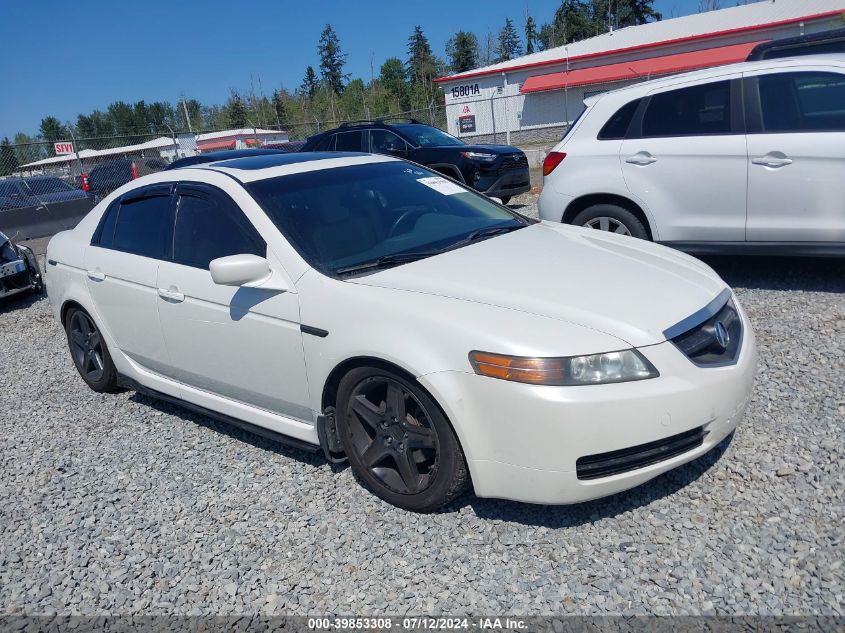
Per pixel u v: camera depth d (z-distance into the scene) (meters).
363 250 3.61
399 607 2.65
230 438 4.23
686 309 3.00
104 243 4.69
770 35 30.14
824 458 3.28
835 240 5.34
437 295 3.10
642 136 5.98
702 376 2.84
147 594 2.88
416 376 2.91
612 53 32.56
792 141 5.33
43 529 3.45
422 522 3.14
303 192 3.89
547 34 69.81
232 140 31.08
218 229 3.88
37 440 4.52
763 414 3.74
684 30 33.31
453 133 36.28
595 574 2.70
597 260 3.46
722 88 5.65
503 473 2.83
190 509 3.47
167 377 4.39
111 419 4.73
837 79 5.25
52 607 2.87
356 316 3.16
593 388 2.69
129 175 19.27
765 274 6.29
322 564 2.94
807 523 2.85
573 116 33.69
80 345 5.14
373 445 3.27
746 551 2.73
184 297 3.92
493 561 2.84
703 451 2.93
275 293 3.48
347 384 3.25
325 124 27.36
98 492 3.74
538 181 15.52
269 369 3.57
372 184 4.17
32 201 15.52
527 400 2.71
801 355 4.43
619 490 2.83
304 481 3.61
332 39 78.31
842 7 29.56
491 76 34.84
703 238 5.84
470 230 3.99
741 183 5.56
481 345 2.80
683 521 2.95
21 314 8.49
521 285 3.12
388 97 64.19
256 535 3.19
